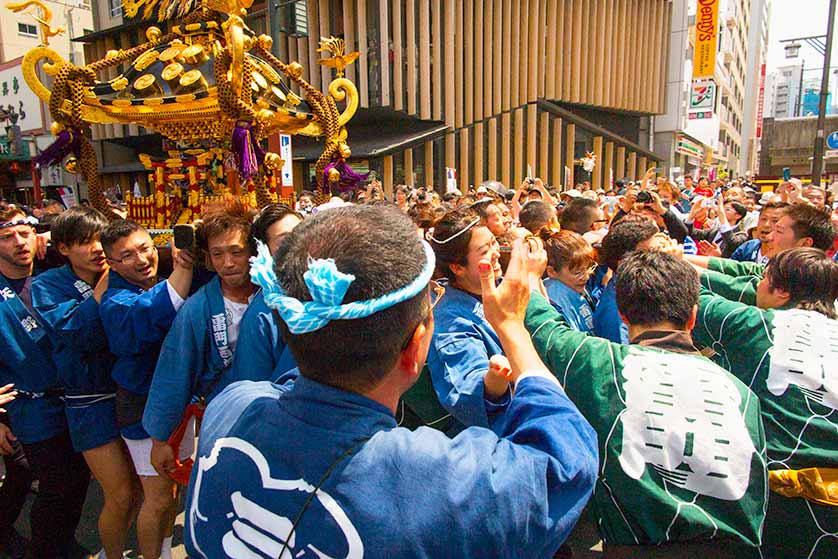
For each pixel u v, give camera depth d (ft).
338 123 11.84
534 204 13.56
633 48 76.28
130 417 7.61
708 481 4.53
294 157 55.72
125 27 59.62
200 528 2.96
